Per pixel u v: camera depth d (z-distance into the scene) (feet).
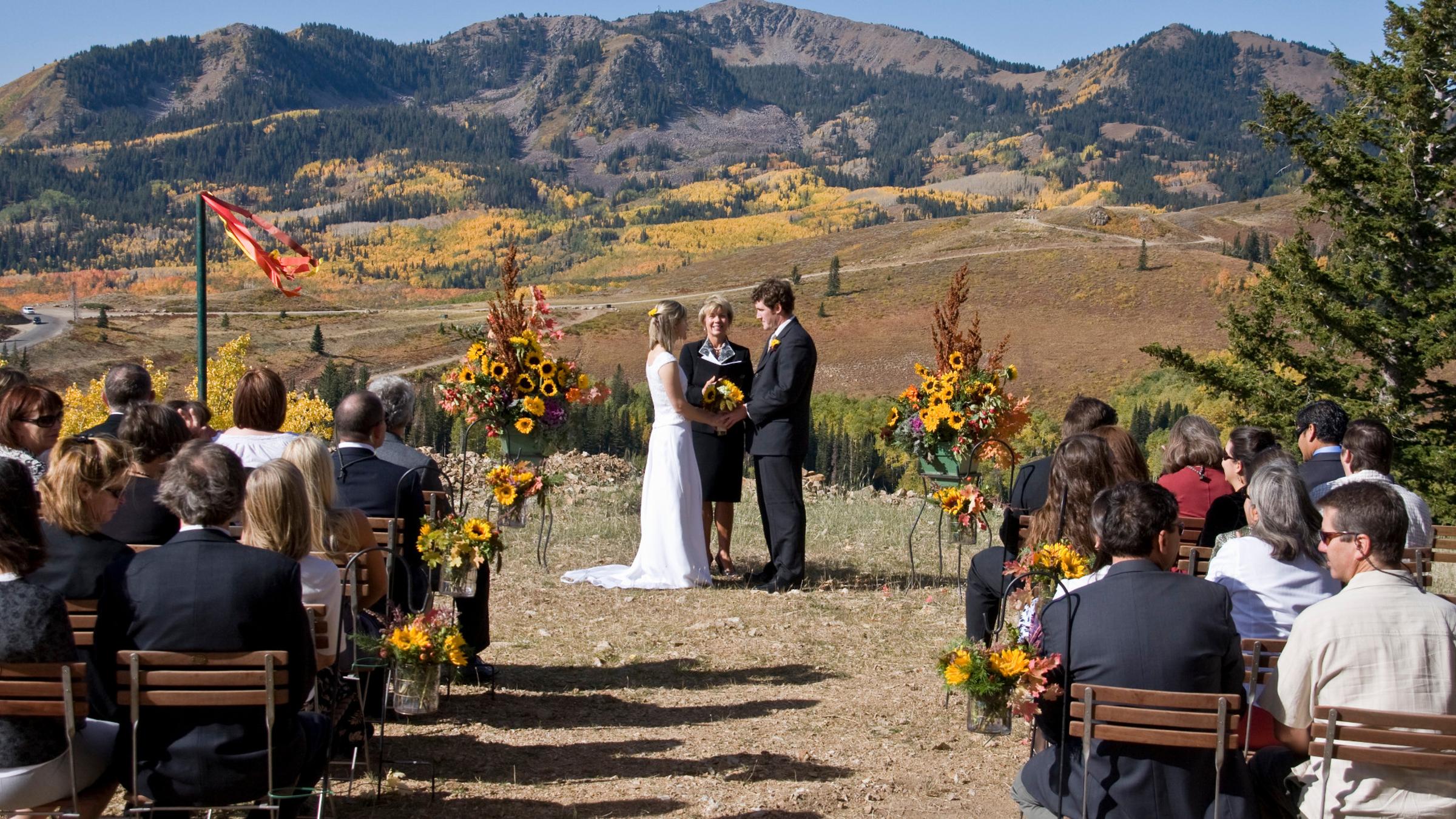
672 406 26.58
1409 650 10.61
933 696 18.88
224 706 10.86
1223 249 632.38
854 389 458.09
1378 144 87.40
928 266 599.98
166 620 10.80
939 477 26.55
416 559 17.29
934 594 26.55
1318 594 13.06
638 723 17.33
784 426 26.45
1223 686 10.93
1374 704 10.59
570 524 35.01
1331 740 10.26
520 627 23.20
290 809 11.62
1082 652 11.03
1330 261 93.25
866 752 16.14
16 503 10.71
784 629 23.22
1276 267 91.15
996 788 14.87
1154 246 610.24
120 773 10.91
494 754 15.67
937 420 25.16
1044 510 15.39
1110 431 17.12
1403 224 85.40
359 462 17.03
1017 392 409.08
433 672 14.11
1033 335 477.77
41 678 10.47
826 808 13.94
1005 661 11.48
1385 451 17.11
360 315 587.27
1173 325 479.00
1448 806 10.36
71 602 12.28
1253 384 91.35
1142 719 10.42
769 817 13.55
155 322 552.00
